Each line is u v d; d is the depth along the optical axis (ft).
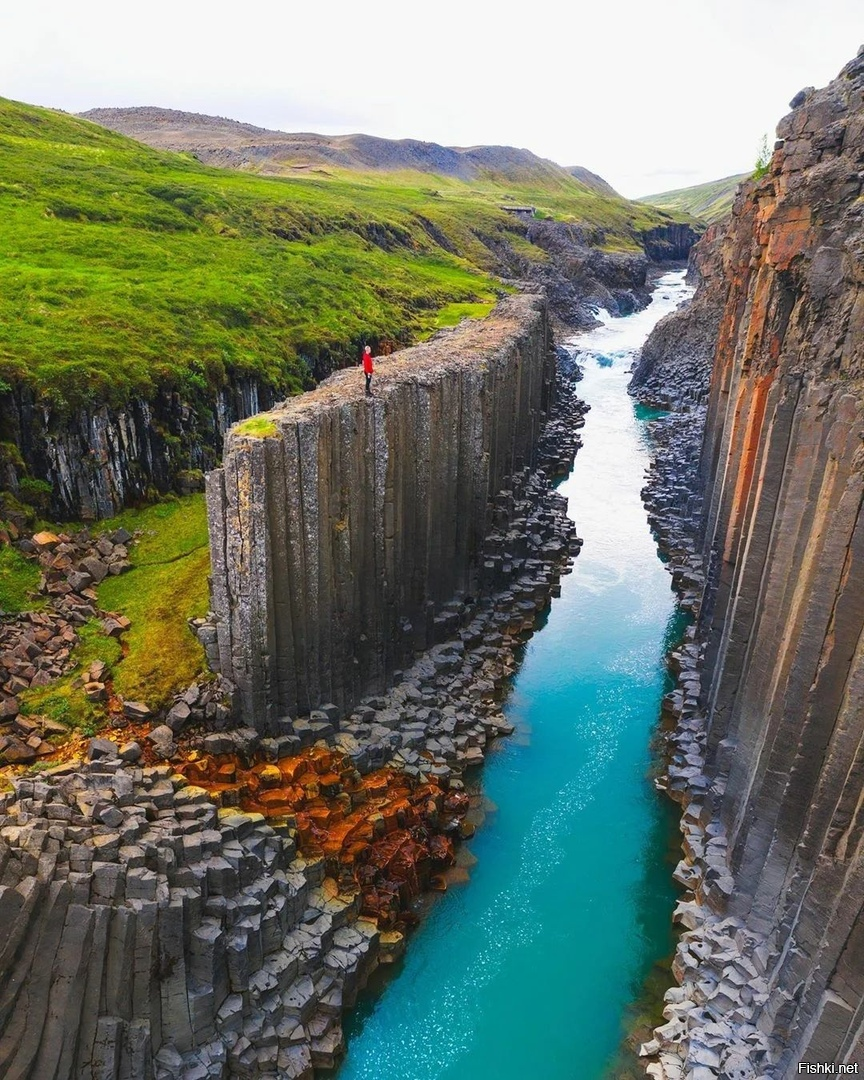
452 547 121.39
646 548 169.07
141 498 121.80
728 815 83.46
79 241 177.17
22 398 108.99
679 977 74.02
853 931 55.72
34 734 77.77
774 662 77.05
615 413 270.67
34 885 55.26
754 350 105.60
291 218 265.75
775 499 82.12
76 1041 57.11
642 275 501.15
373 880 80.33
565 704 117.39
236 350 146.82
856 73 98.22
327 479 88.69
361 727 93.25
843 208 86.84
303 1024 68.33
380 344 191.42
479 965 77.66
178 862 64.75
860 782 58.65
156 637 91.30
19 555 101.30
